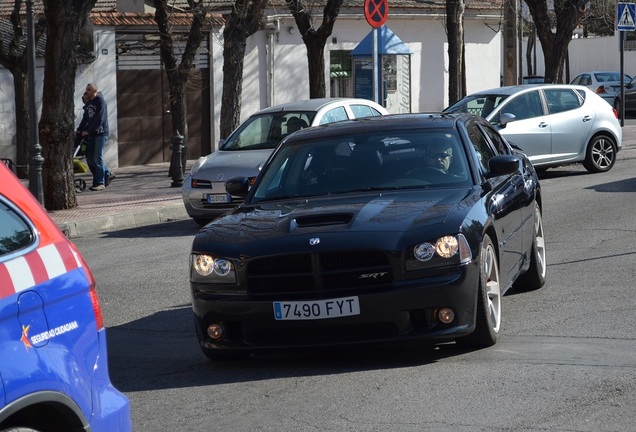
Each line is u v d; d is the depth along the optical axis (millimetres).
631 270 12781
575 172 25406
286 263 8602
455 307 8477
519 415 7180
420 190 9719
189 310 12008
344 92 41875
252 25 26469
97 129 25672
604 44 71000
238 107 26641
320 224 8898
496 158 10133
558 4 36938
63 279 5176
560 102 24438
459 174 9914
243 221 9336
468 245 8617
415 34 44375
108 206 21844
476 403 7504
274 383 8422
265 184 10367
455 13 30281
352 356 9227
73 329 5172
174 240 17969
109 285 13930
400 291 8383
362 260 8516
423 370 8516
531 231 11430
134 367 9359
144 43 34875
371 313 8414
